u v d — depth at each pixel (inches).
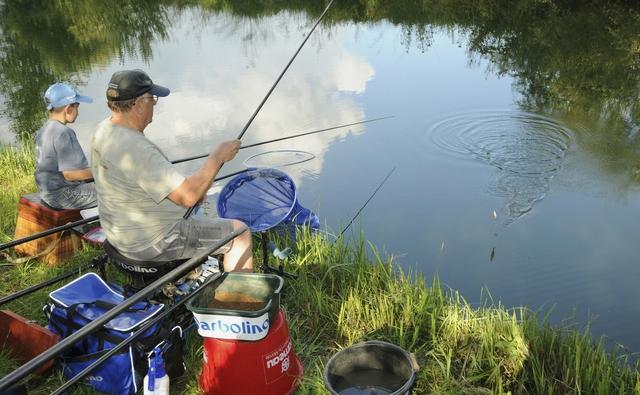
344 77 412.8
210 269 135.0
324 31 571.5
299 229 186.4
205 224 135.3
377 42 505.4
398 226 219.5
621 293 175.6
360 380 118.5
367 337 139.1
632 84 378.6
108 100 123.1
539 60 433.1
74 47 579.8
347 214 228.5
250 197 187.3
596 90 368.8
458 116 332.2
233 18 690.2
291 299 153.7
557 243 205.9
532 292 177.0
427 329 141.9
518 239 209.0
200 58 493.0
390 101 358.9
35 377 121.7
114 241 128.7
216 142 301.0
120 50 551.8
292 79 414.3
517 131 306.7
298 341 136.3
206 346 114.7
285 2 753.6
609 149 286.2
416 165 273.9
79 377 100.2
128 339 108.3
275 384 114.3
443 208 233.5
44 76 453.1
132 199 124.2
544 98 356.2
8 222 199.0
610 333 157.5
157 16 740.7
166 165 121.1
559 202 237.1
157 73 444.5
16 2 860.6
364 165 273.9
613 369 129.6
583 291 177.0
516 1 600.1
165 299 136.0
